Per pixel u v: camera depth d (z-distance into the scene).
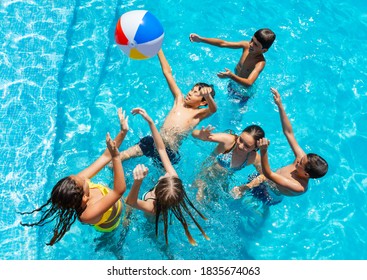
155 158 5.81
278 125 6.59
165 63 6.06
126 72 6.91
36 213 5.67
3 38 7.00
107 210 4.46
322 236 5.72
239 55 7.16
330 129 6.57
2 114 6.36
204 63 7.04
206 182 5.71
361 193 6.04
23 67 6.80
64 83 6.74
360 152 6.38
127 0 7.65
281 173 5.41
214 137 5.34
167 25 7.39
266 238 5.68
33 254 5.40
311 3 7.80
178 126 5.75
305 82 6.96
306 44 7.33
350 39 7.45
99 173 5.81
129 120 6.47
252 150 5.31
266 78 6.95
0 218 5.61
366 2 7.93
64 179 4.33
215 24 7.45
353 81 7.02
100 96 6.68
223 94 6.76
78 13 7.43
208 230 5.56
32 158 6.08
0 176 5.91
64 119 6.43
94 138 6.32
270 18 7.57
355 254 5.60
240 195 5.71
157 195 4.43
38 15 7.30
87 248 5.45
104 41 7.20
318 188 6.07
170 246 5.40
